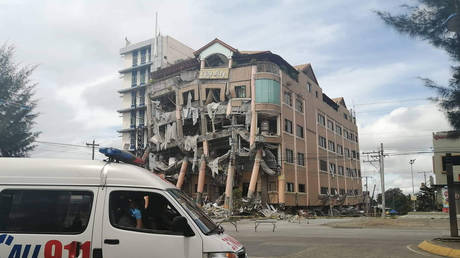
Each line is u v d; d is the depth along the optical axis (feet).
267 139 135.03
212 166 138.31
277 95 139.13
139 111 230.89
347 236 52.37
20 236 15.58
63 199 16.17
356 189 225.15
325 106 188.75
